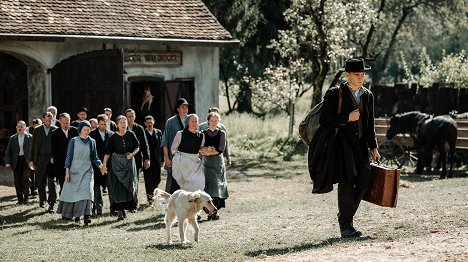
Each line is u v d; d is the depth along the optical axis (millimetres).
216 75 26906
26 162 17141
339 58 36219
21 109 24156
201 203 11016
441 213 12281
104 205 17141
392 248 8867
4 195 18641
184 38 25328
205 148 13633
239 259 9406
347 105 10031
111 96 21891
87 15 24094
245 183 21859
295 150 30047
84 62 22312
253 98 40469
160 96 25281
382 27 55062
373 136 10281
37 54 22781
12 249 11633
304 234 11344
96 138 15891
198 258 9891
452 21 53688
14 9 22828
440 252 8461
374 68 54844
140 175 23438
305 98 44906
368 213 13164
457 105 27125
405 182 19656
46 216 15625
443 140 21672
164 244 11258
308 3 31234
